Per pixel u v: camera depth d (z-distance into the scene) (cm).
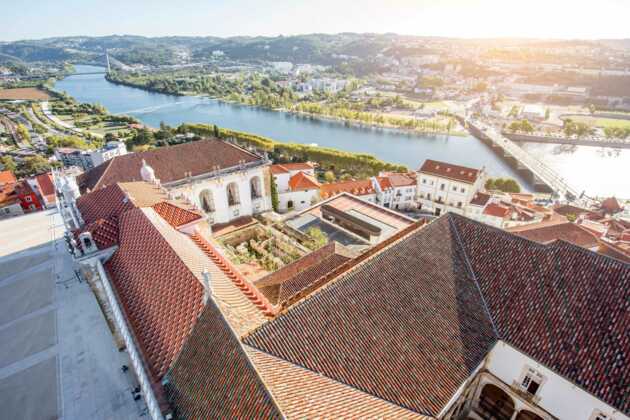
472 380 2625
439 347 2402
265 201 7388
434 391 2198
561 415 2433
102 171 5531
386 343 2323
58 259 5606
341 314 2345
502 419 2861
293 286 3534
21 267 5394
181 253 2823
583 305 2392
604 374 2150
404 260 2766
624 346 2170
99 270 3114
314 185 9288
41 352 3781
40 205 8044
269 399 1596
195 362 2028
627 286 2311
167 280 2620
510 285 2694
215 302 2144
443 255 2917
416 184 10031
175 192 5772
